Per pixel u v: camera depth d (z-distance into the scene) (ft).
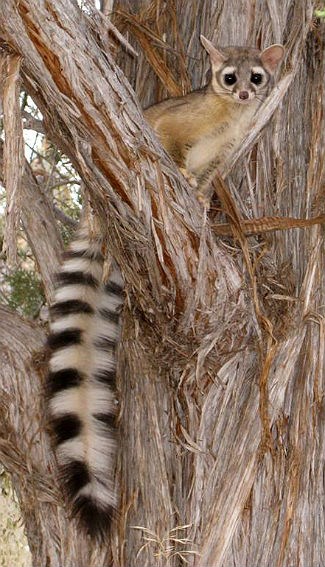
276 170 7.43
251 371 7.22
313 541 7.22
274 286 7.22
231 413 7.20
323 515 7.27
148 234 6.79
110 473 7.30
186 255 6.87
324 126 7.48
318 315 7.23
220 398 7.20
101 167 6.68
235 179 7.47
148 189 6.72
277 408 7.16
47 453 7.41
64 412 7.34
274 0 7.59
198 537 7.11
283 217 7.18
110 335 7.45
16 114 6.55
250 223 7.08
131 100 6.66
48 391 7.39
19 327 7.62
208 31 7.70
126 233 6.82
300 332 7.22
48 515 7.38
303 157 7.48
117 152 6.65
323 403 7.30
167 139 7.46
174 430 7.23
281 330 7.22
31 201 7.78
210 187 7.46
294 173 7.45
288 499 7.20
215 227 7.06
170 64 7.74
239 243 7.12
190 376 7.18
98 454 7.30
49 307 7.63
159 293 6.95
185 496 7.20
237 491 7.09
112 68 6.63
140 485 7.27
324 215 7.13
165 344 7.11
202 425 7.18
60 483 7.32
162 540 7.15
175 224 6.82
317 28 7.61
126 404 7.38
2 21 6.45
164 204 6.75
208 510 7.12
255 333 7.11
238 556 7.11
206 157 7.50
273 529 7.17
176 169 6.81
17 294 9.02
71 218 9.00
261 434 7.13
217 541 7.05
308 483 7.24
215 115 7.45
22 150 6.57
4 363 7.50
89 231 7.32
